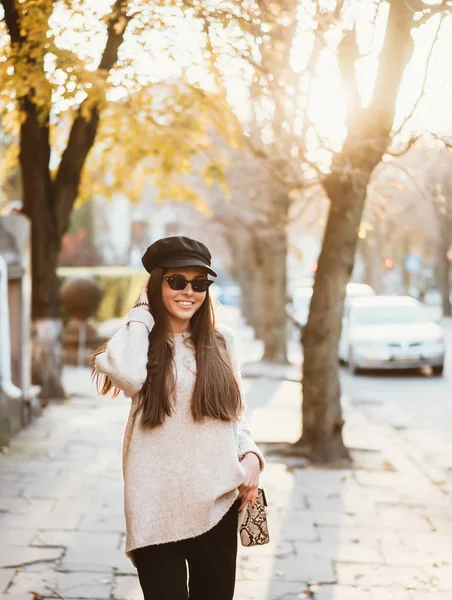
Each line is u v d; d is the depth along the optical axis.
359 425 9.62
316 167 6.50
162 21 5.82
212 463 2.43
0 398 7.80
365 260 46.78
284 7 5.42
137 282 23.19
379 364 15.74
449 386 14.45
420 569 4.37
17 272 8.47
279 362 16.47
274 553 4.61
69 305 16.91
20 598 3.82
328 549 4.70
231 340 2.68
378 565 4.43
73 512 5.38
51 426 8.82
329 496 6.02
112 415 9.66
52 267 10.59
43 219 10.26
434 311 46.53
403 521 5.34
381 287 43.47
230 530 2.51
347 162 6.12
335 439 7.36
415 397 13.00
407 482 6.52
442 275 40.75
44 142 9.91
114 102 8.02
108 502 5.64
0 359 7.82
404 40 6.22
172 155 10.21
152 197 38.56
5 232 8.61
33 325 10.70
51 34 5.90
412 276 65.62
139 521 2.38
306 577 4.21
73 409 10.08
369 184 7.30
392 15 6.05
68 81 5.96
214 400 2.43
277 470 6.89
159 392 2.41
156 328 2.54
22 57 6.05
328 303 7.31
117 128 9.24
